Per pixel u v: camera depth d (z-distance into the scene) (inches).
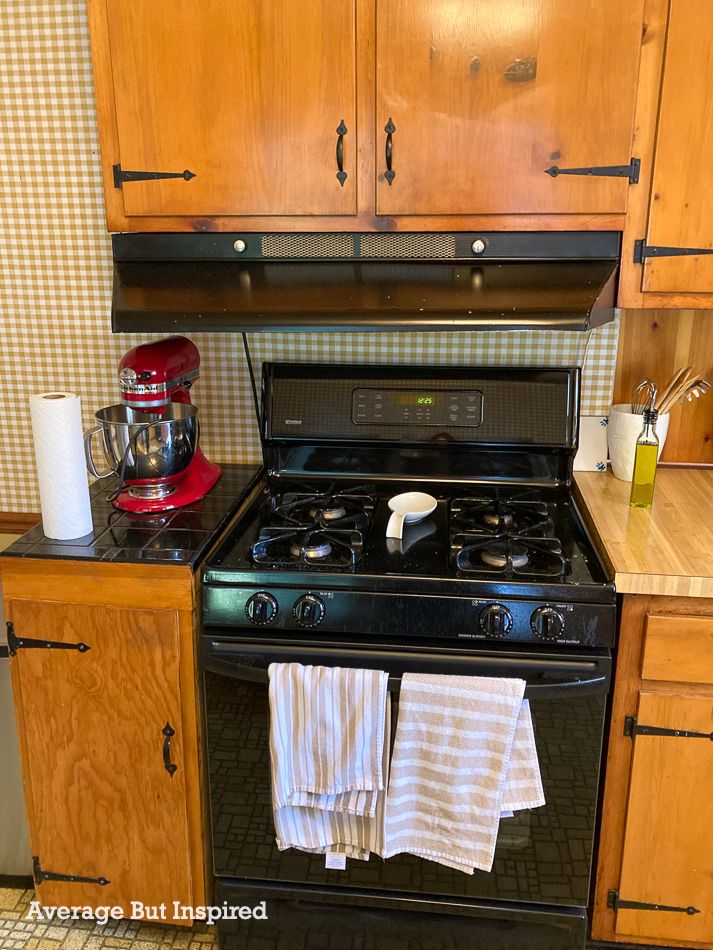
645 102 64.0
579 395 78.9
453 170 66.7
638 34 62.2
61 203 82.6
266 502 77.8
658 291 68.4
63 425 65.6
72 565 64.4
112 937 75.3
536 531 70.1
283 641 62.9
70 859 72.0
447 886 66.6
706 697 62.5
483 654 61.1
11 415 89.9
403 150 66.5
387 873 66.9
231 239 71.2
